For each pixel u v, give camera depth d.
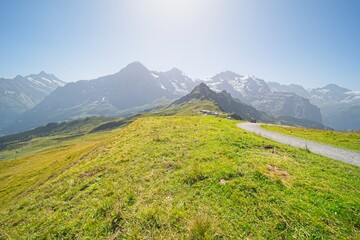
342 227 11.44
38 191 24.03
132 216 14.08
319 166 20.64
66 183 23.06
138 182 18.56
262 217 12.30
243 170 17.34
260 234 11.22
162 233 12.18
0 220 20.14
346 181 16.98
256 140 28.11
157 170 20.03
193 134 31.95
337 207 12.80
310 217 12.05
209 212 13.04
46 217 17.38
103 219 14.76
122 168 22.41
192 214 13.10
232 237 11.16
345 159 27.11
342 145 36.94
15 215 19.91
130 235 12.58
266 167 18.05
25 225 17.38
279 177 16.55
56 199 20.09
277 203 13.27
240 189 14.83
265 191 14.47
